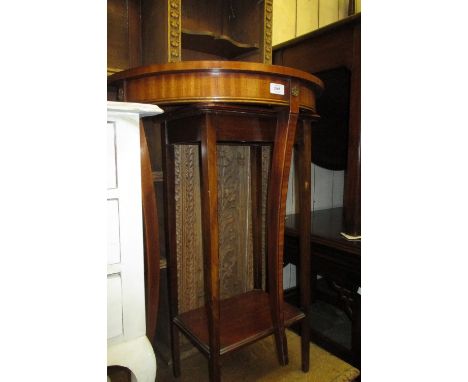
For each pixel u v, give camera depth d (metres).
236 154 1.17
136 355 0.56
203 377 0.99
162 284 1.06
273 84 0.70
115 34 1.02
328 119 1.25
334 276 1.12
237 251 1.21
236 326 0.88
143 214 0.65
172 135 0.84
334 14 1.72
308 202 0.91
